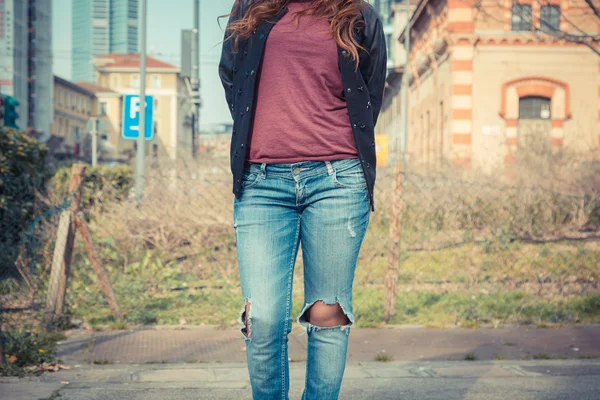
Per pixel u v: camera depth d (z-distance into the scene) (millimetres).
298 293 7832
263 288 2494
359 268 9062
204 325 6379
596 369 4859
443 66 29531
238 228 2539
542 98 27406
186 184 8898
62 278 6074
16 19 46625
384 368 4883
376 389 4340
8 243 7004
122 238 8430
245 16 2525
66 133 77812
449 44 27359
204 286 8055
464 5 27047
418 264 9070
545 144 14461
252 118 2486
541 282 8086
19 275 6988
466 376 4672
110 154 45250
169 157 13266
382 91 2650
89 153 43844
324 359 2586
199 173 12438
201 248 8742
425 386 4410
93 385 4324
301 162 2453
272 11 2488
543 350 5488
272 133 2457
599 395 4207
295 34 2455
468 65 27234
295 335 5941
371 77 2584
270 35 2475
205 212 8836
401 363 5031
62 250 6008
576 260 8734
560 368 4883
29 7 49406
